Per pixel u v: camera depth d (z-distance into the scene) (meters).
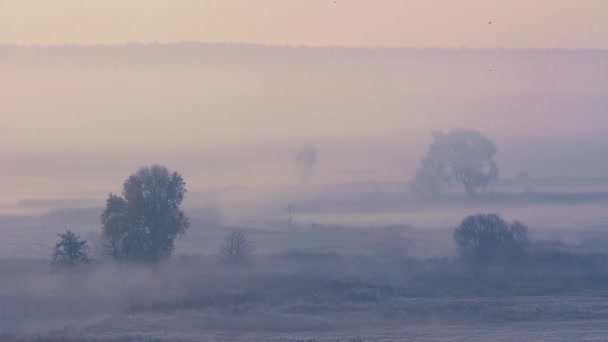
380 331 148.75
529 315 159.00
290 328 150.25
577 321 155.25
